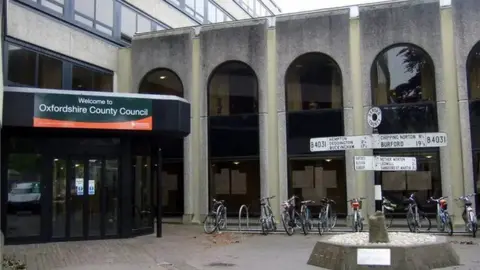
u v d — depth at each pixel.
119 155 14.49
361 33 16.86
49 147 13.76
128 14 20.39
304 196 17.16
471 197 15.38
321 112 17.20
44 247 12.66
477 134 15.72
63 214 13.77
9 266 10.05
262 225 15.34
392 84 16.70
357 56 16.95
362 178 16.55
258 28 18.05
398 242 9.47
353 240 9.92
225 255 11.45
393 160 10.48
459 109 15.78
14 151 13.40
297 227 15.41
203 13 26.72
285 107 17.52
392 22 16.61
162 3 22.73
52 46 16.30
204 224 16.45
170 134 14.77
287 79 17.67
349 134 16.59
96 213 14.16
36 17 15.70
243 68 18.27
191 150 18.50
